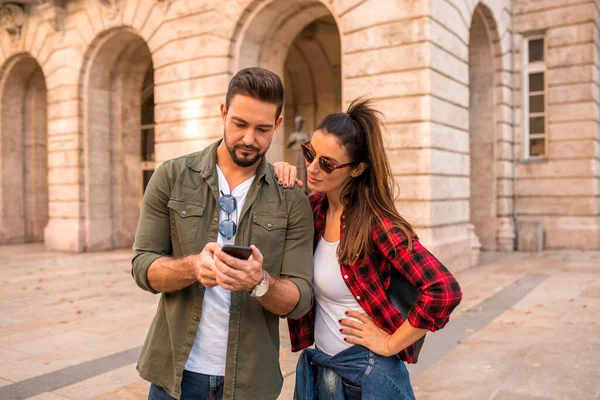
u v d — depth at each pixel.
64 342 5.69
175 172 2.12
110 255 13.74
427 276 1.88
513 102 14.09
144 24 12.96
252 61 11.81
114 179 15.39
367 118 2.11
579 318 6.41
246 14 11.36
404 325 1.94
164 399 2.08
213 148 2.17
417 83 9.12
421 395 4.12
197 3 11.90
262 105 1.91
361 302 2.04
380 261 2.07
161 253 2.11
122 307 7.41
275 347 2.16
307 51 17.86
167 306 2.10
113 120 15.33
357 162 2.09
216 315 2.07
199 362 2.07
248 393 2.04
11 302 7.77
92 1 14.09
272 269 2.07
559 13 13.57
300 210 2.12
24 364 4.95
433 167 9.18
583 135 13.41
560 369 4.63
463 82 10.46
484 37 13.36
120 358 5.12
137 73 15.57
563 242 13.61
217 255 1.69
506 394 4.09
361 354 2.03
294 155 12.64
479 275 9.69
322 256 2.18
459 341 5.55
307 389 2.19
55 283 9.40
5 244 17.41
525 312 6.79
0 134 17.42
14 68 17.09
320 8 11.21
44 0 14.48
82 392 4.25
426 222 9.10
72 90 14.69
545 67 13.88
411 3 9.15
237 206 2.12
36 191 18.33
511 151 14.05
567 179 13.58
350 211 2.08
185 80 12.15
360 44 9.72
